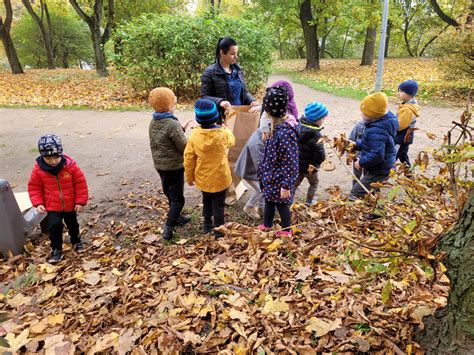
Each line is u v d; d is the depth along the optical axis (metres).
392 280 2.64
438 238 1.76
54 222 3.48
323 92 13.34
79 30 35.44
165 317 2.59
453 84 11.72
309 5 20.72
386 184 2.39
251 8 21.81
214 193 3.62
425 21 26.64
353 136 4.28
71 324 2.66
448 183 2.11
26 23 33.72
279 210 3.40
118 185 5.36
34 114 9.82
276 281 2.90
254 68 11.23
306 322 2.41
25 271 3.46
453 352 1.81
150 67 10.79
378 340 2.17
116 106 10.48
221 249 3.48
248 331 2.39
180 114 9.65
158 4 23.61
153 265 3.36
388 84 13.73
